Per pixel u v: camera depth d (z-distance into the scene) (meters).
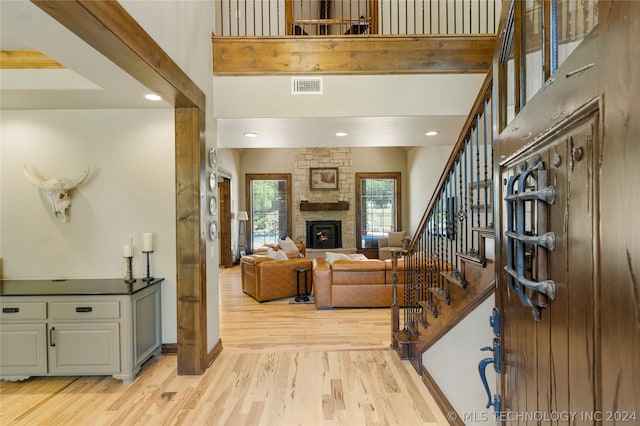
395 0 4.88
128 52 1.99
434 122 3.69
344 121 3.61
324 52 3.42
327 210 10.06
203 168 3.10
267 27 4.44
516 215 0.92
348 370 3.05
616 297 0.57
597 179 0.63
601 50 0.61
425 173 8.45
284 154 10.09
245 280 6.14
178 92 2.62
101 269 3.47
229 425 2.28
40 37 1.91
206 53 3.26
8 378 2.82
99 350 2.85
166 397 2.63
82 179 3.37
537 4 1.09
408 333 3.33
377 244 10.18
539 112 0.89
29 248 3.45
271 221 10.13
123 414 2.41
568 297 0.74
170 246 3.50
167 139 3.49
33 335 2.83
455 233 2.38
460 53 3.43
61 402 2.58
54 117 3.46
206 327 3.13
